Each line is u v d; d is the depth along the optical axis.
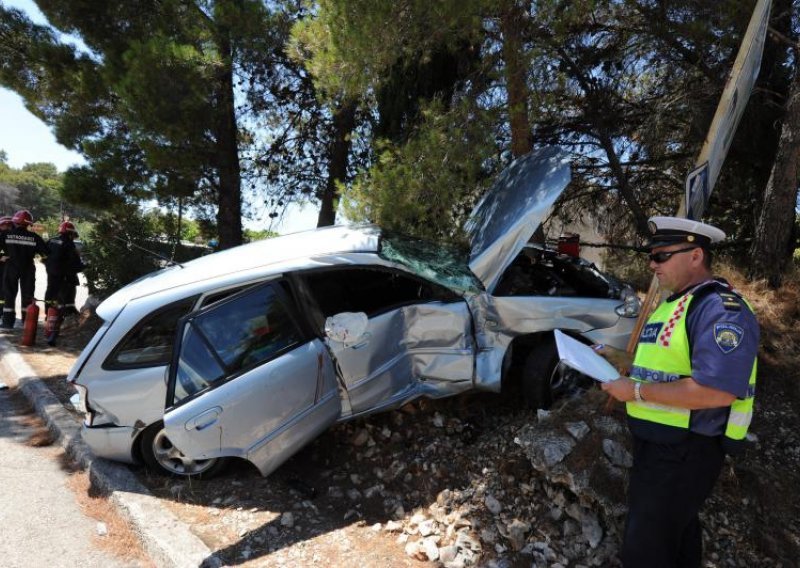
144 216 9.66
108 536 3.19
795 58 5.61
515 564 2.71
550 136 8.16
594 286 4.56
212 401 3.15
